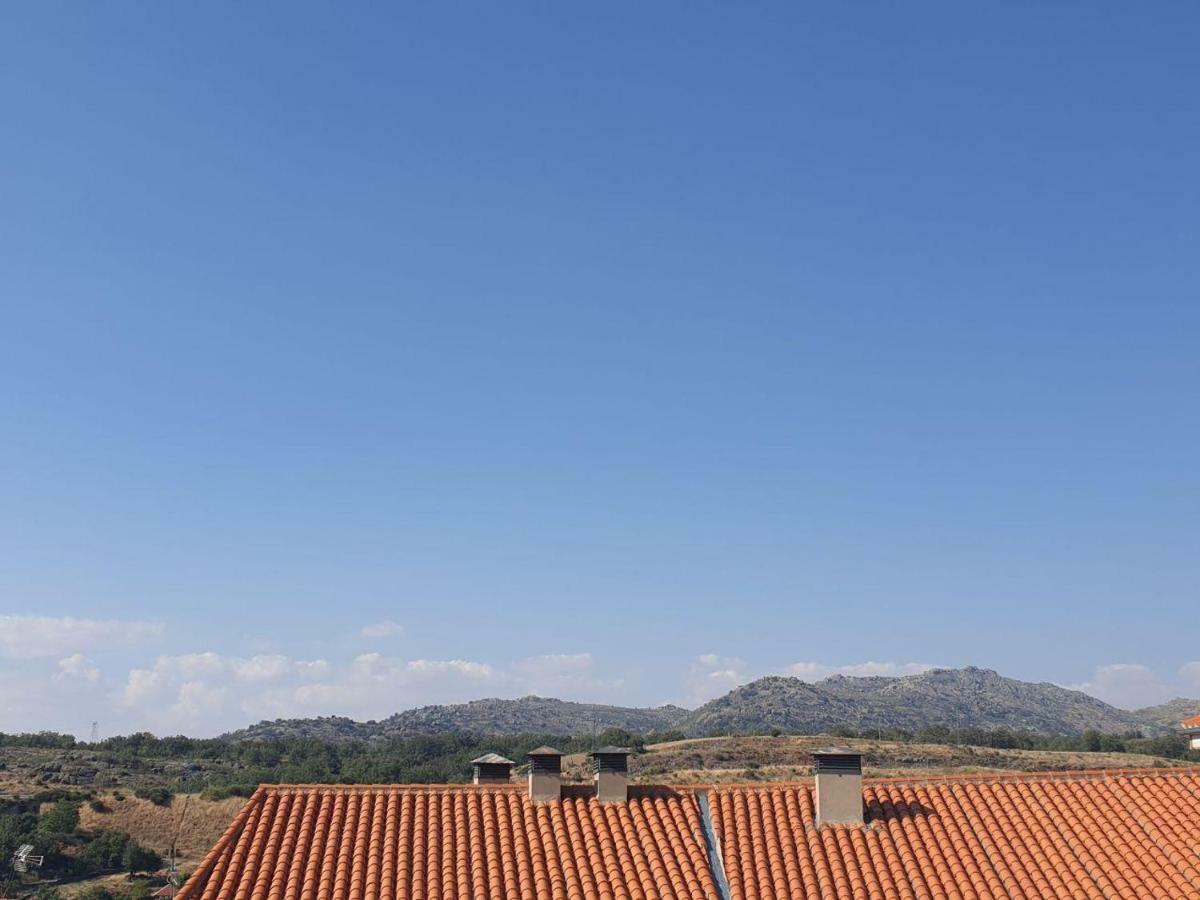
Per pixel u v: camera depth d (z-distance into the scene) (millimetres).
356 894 26188
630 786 31656
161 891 78312
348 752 153125
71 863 93875
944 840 29641
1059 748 134875
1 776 118562
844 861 28703
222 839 28328
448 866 27484
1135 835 29891
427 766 126000
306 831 28703
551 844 28594
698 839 29344
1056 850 29250
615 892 26766
